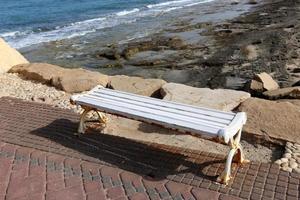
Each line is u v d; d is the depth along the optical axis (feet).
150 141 19.22
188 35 84.28
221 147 18.63
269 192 14.53
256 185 14.97
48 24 109.50
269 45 71.10
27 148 17.75
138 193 14.47
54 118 21.26
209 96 22.85
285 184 15.06
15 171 15.87
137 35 88.02
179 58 67.46
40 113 22.08
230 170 15.47
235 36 80.18
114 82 26.58
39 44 84.69
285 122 19.21
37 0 155.02
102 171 15.89
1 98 24.76
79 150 17.65
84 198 14.20
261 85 38.45
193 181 15.24
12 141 18.40
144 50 73.77
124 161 16.76
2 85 27.84
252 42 73.87
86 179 15.37
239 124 15.26
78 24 107.76
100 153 17.42
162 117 15.90
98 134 19.33
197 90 23.84
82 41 85.40
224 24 93.45
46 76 28.63
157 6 138.72
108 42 82.53
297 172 15.99
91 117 21.56
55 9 135.03
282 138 18.43
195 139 19.42
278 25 87.92
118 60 69.41
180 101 22.47
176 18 108.68
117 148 17.92
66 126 20.16
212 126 15.01
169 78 58.80
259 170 16.01
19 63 32.99
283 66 59.16
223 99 22.30
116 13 125.49
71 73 28.53
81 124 19.15
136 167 16.29
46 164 16.40
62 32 97.50
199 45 74.84
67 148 17.81
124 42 81.51
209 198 14.16
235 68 60.23
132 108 16.87
